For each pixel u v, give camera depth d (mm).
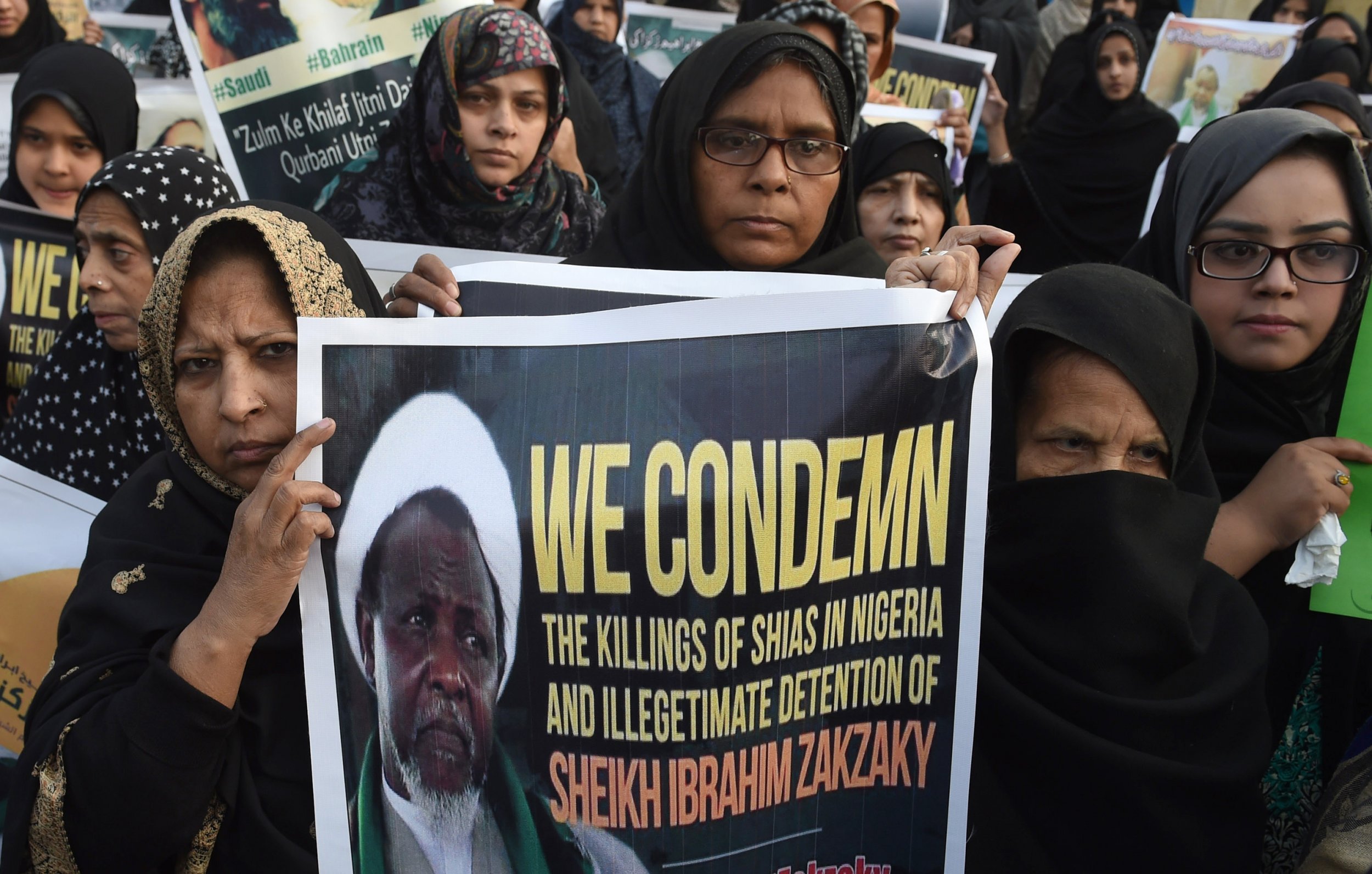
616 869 1353
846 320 1377
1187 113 4273
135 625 1440
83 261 2297
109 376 2281
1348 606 1756
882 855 1382
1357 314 1909
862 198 3033
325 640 1356
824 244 2182
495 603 1368
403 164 2979
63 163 3125
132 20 4176
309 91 3021
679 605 1354
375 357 1376
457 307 1589
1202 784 1470
